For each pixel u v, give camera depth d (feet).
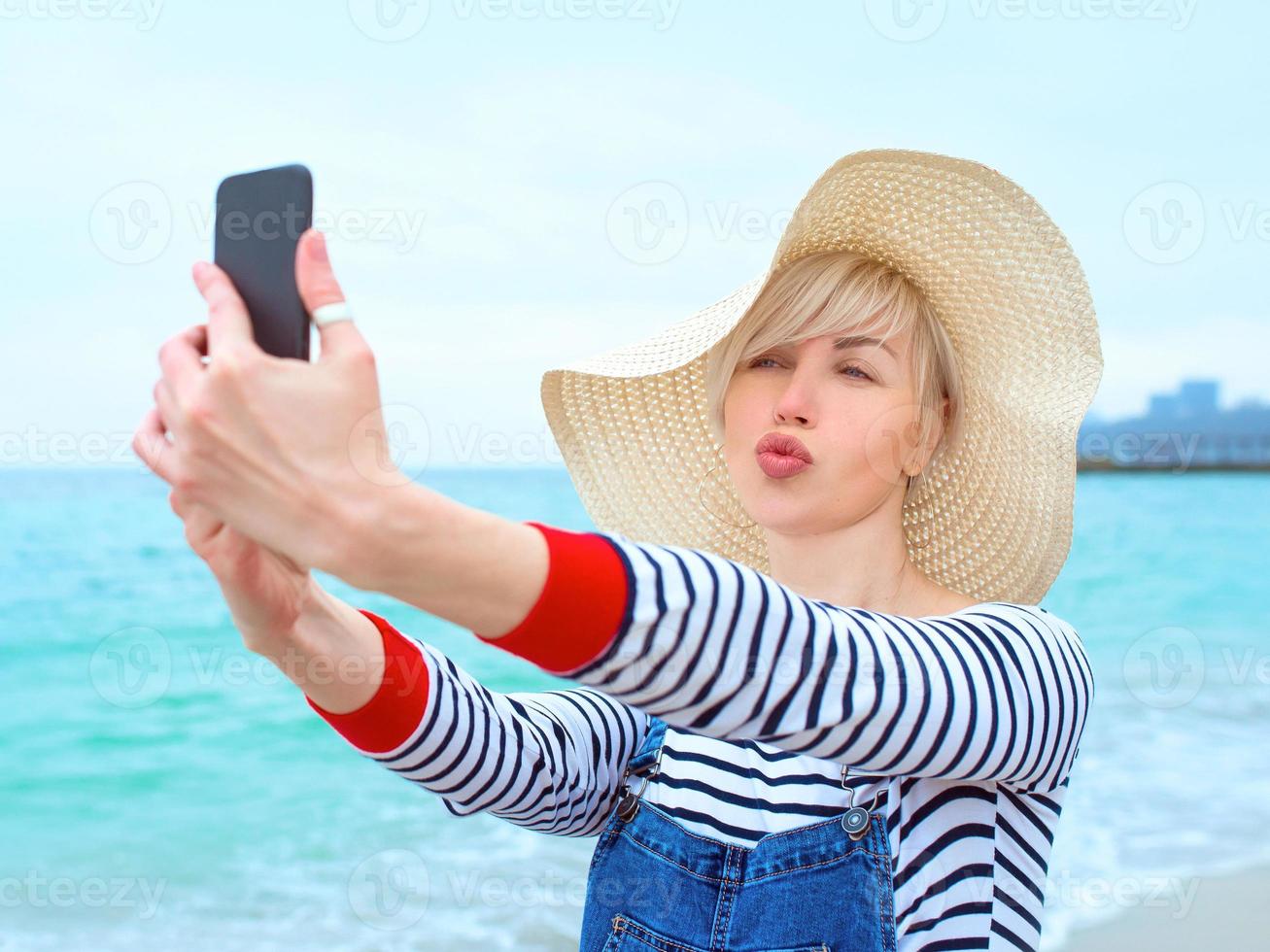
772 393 4.39
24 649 31.19
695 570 2.72
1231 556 45.16
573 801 4.52
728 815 4.22
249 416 2.15
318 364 2.21
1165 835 16.30
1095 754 20.61
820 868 3.94
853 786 4.04
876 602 4.39
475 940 13.69
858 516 4.31
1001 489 4.73
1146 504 55.67
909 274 4.49
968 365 4.59
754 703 2.76
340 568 2.29
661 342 5.19
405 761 3.96
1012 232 4.42
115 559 40.52
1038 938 3.91
